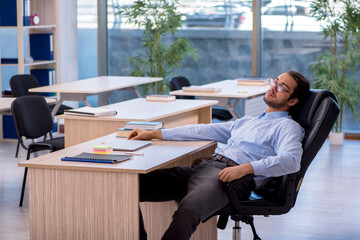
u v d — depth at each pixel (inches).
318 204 209.2
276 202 127.7
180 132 147.6
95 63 385.7
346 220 191.3
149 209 157.8
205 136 147.7
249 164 123.6
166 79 372.5
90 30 382.9
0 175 249.6
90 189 119.0
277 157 124.3
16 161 276.7
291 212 200.4
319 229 182.5
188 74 372.8
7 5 313.4
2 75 348.2
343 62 320.8
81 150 135.6
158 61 362.0
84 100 265.7
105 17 381.4
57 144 205.9
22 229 183.0
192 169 141.0
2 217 194.7
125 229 117.7
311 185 234.5
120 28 380.8
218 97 269.1
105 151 129.0
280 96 135.4
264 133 134.7
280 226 185.8
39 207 122.3
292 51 350.0
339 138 316.8
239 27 359.3
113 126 184.4
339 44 332.8
